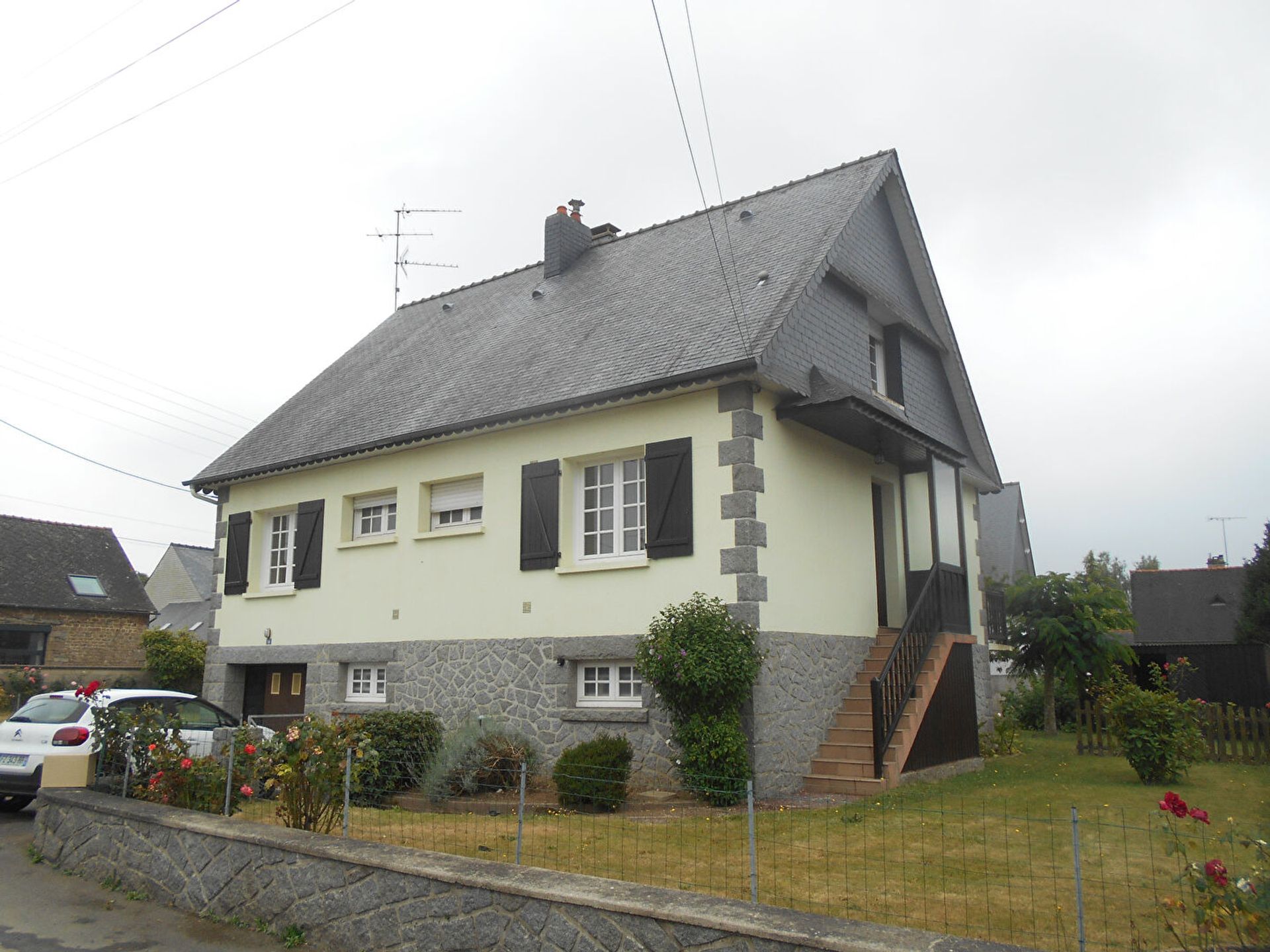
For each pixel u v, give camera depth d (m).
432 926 5.43
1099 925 5.47
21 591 29.36
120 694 11.21
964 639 13.58
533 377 13.51
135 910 6.90
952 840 7.84
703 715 10.19
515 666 12.52
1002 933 5.29
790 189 15.76
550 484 12.49
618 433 11.99
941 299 16.16
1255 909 4.19
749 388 11.00
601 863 6.83
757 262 13.43
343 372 19.14
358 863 5.88
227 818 7.20
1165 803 4.82
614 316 14.29
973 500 17.81
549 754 11.95
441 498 14.18
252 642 16.30
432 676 13.44
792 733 10.91
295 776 7.28
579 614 11.99
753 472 10.87
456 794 10.73
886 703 11.20
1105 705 15.16
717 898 4.77
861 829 8.27
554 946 4.91
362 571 14.74
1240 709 14.30
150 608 32.12
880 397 14.20
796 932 4.21
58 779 8.67
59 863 8.15
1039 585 17.81
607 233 18.50
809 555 11.87
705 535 11.00
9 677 26.94
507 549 12.89
